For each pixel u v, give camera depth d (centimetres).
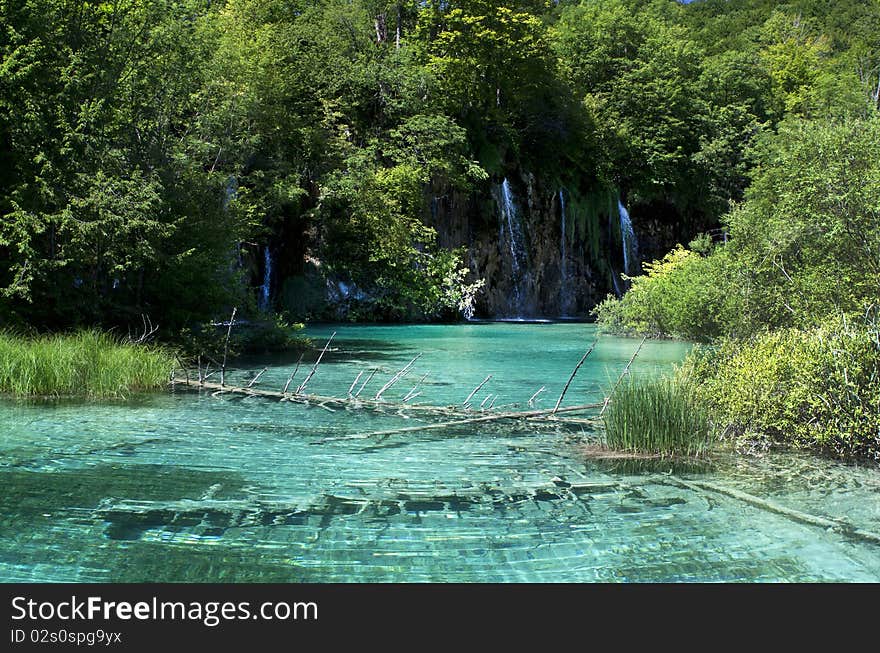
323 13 3519
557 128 4131
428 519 477
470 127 3822
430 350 1742
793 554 420
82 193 1288
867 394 654
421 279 3225
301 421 801
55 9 1399
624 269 4297
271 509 494
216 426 764
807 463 628
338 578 388
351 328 2681
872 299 828
